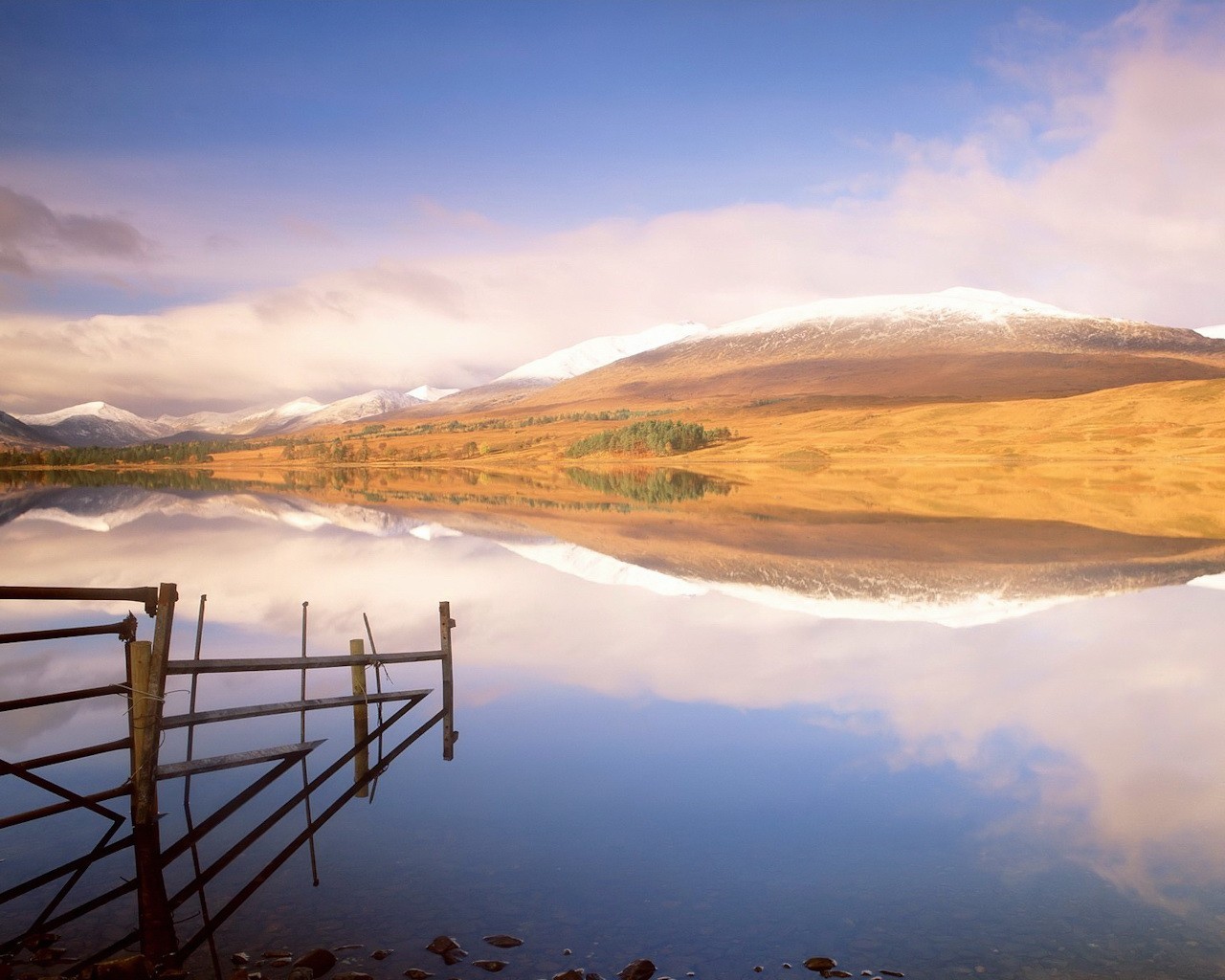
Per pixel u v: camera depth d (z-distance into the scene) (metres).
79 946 7.24
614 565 28.03
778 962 6.81
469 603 21.80
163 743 11.97
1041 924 7.30
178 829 9.30
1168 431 122.25
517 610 20.92
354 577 26.02
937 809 9.54
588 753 11.41
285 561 29.84
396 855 8.62
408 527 42.00
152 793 8.75
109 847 8.77
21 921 7.58
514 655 16.70
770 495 62.88
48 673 15.38
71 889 8.07
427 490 80.25
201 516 50.31
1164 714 12.73
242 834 9.17
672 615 20.17
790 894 7.80
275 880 8.15
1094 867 8.22
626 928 7.28
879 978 6.59
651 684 14.57
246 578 25.94
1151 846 8.62
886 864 8.32
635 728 12.36
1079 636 17.75
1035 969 6.70
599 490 74.44
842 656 16.34
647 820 9.35
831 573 25.83
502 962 6.83
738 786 10.26
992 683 14.40
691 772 10.70
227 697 14.16
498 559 29.94
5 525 44.50
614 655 16.59
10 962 7.00
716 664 15.83
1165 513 43.56
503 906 7.64
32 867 8.46
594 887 7.95
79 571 27.42
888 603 21.42
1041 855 8.48
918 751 11.30
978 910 7.51
